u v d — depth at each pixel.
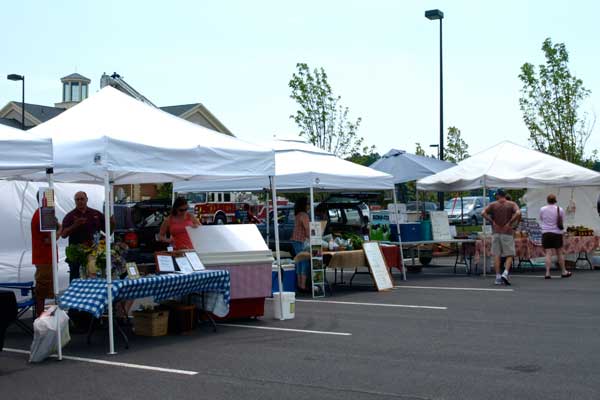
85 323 9.80
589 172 16.42
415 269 18.00
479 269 18.11
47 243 9.68
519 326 9.65
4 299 7.49
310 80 29.86
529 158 17.20
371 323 10.12
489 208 14.71
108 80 19.56
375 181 15.06
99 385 6.79
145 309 9.62
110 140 8.24
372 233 16.03
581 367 7.21
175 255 9.58
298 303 12.49
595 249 17.83
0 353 8.38
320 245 13.30
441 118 23.69
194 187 15.37
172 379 6.98
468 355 7.85
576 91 25.19
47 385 6.81
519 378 6.80
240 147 9.97
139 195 34.44
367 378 6.89
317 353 8.10
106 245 8.27
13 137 7.54
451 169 17.97
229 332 9.60
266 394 6.39
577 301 12.00
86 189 14.45
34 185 13.12
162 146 8.81
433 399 6.12
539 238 17.39
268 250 10.77
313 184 13.70
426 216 21.38
